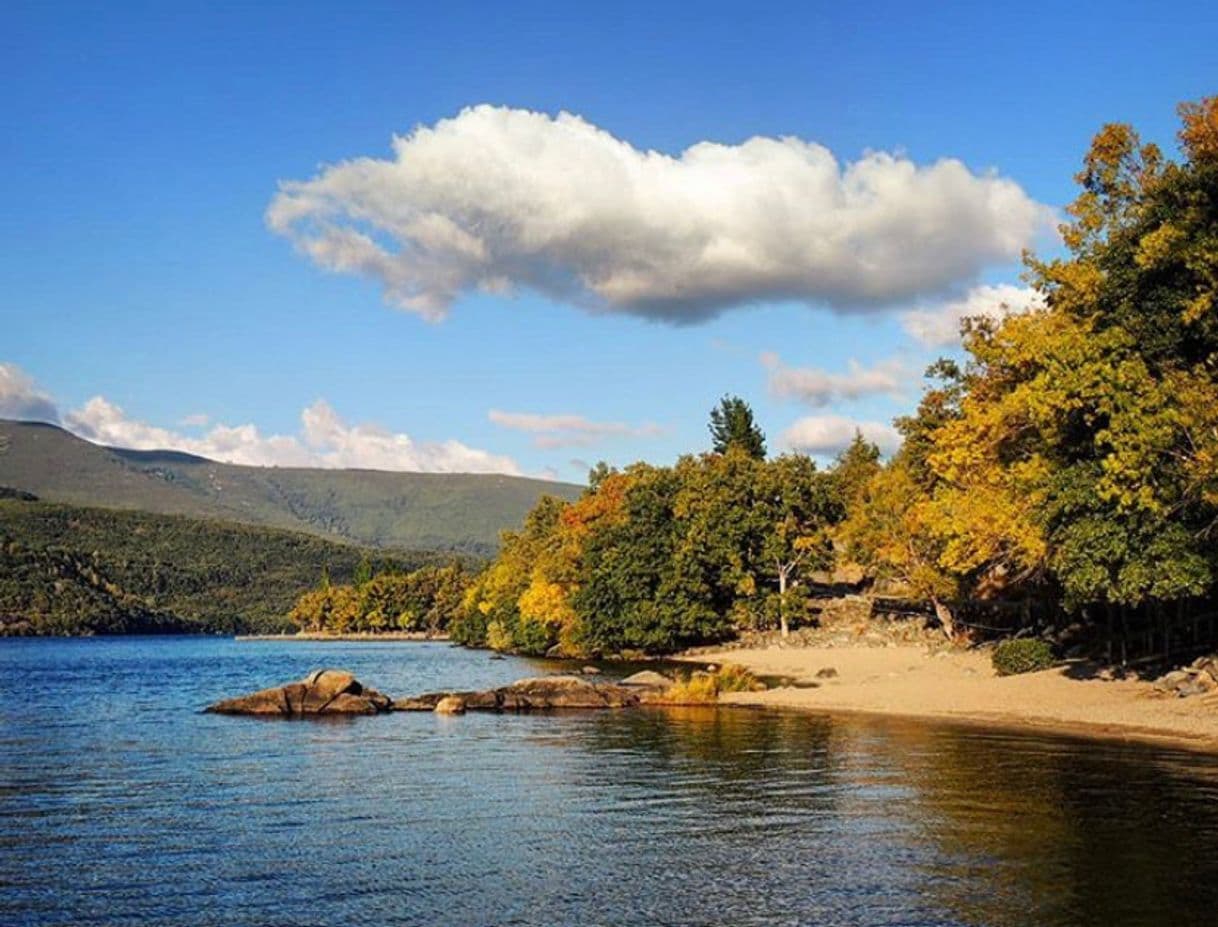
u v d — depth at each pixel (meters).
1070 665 52.19
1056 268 46.53
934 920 14.77
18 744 36.56
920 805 22.92
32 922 15.32
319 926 15.07
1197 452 36.38
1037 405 40.41
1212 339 38.75
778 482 89.88
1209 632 49.38
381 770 29.50
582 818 22.30
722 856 18.70
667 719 43.22
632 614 90.56
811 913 15.26
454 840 20.31
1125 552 38.75
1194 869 17.16
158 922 15.32
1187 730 34.75
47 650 165.75
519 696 50.09
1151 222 40.28
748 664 74.25
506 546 142.75
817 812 22.47
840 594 104.75
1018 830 20.17
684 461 102.06
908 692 49.97
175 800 24.97
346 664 103.06
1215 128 38.84
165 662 121.00
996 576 68.88
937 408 72.25
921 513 59.62
